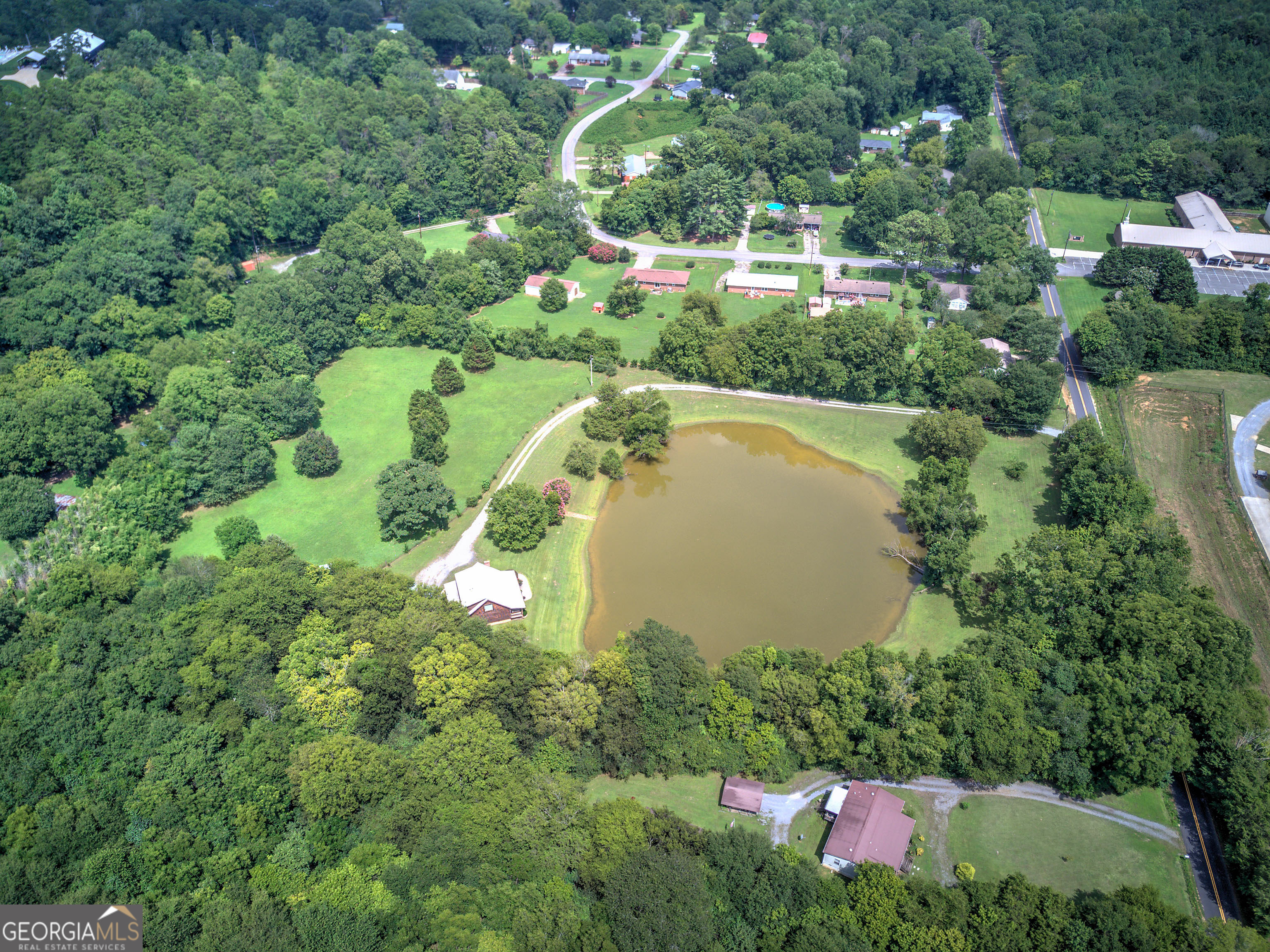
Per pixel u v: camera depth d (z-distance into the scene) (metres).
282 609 124.00
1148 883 101.44
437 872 92.94
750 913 92.12
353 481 169.25
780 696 115.94
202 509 162.50
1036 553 135.38
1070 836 106.56
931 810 109.62
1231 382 191.25
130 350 189.88
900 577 147.75
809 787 112.88
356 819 101.62
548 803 101.62
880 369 188.62
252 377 184.50
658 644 119.94
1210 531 152.88
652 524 160.62
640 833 99.75
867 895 91.94
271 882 93.81
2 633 121.25
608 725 113.94
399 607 129.38
